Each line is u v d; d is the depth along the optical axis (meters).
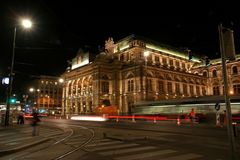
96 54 83.44
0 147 11.98
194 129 23.31
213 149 11.77
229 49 6.31
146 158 9.64
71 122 39.50
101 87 69.25
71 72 86.12
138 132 20.64
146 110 51.47
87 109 74.56
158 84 66.94
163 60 80.31
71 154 10.65
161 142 14.30
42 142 14.65
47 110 117.19
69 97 86.94
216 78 81.62
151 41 80.81
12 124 30.84
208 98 40.75
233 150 5.70
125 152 10.99
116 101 69.50
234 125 6.98
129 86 67.81
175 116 42.81
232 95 37.53
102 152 11.04
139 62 65.12
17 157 10.15
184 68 87.81
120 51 78.19
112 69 72.19
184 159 9.44
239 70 75.12
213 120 34.62
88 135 18.56
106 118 51.25
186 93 74.62
